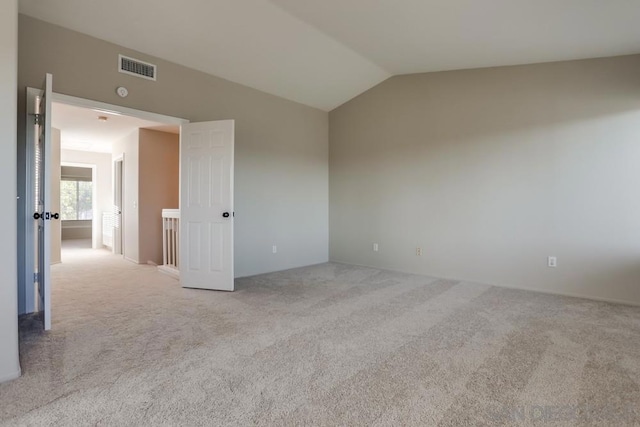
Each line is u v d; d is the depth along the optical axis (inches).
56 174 232.8
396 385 79.1
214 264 162.2
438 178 191.6
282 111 212.8
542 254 161.5
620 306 138.9
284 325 116.3
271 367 87.1
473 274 181.3
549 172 159.0
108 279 185.0
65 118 208.8
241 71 178.9
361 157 224.4
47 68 126.5
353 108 227.1
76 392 75.2
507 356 93.9
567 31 126.6
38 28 124.6
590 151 149.4
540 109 160.6
